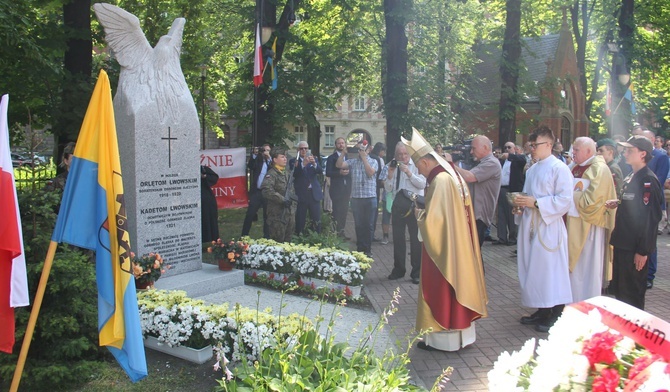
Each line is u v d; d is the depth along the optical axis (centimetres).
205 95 2595
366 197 986
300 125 1895
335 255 727
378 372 329
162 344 503
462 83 2156
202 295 708
